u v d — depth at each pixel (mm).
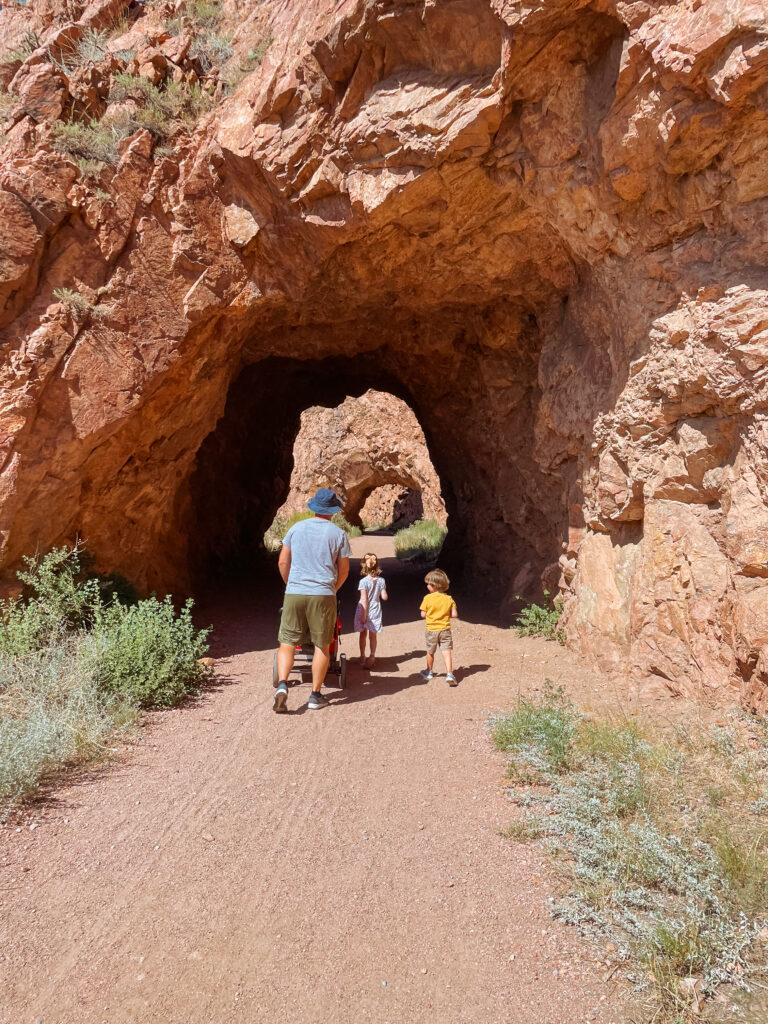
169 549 10086
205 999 2332
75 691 4957
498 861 3154
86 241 6926
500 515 10953
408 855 3230
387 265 7684
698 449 4891
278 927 2713
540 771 3979
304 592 5195
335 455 30781
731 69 4094
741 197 4566
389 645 8047
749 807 3387
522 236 7082
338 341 10578
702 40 4160
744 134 4375
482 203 6680
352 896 2912
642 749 4016
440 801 3771
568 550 7516
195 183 7305
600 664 6059
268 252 7602
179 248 7254
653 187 5133
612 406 6148
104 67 7266
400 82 6020
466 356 10266
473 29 5406
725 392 4531
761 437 4273
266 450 15445
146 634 5711
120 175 7016
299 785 3994
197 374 7953
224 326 7918
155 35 7730
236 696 5852
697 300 4824
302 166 6711
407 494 37250
